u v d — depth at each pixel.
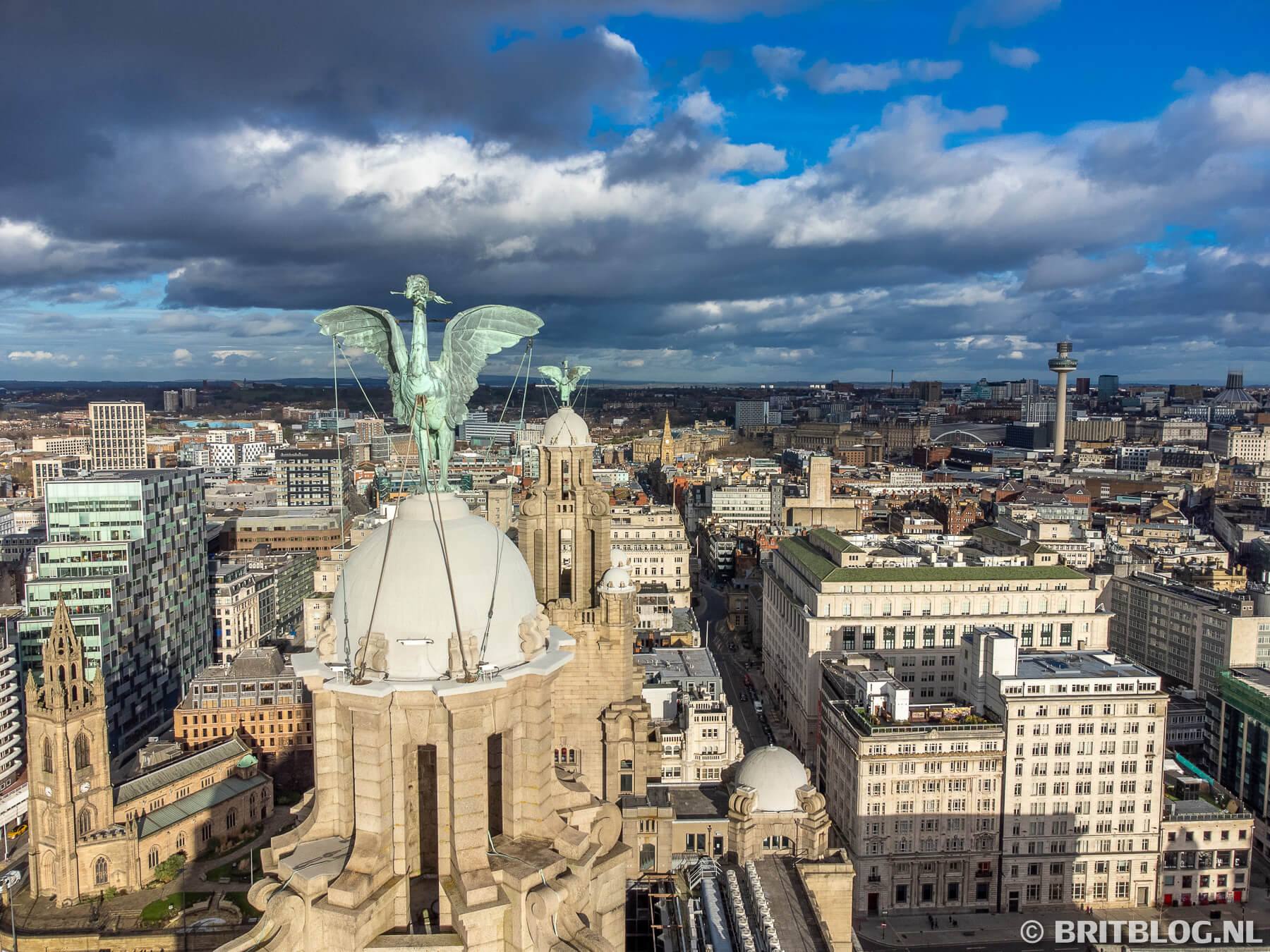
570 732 106.19
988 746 165.50
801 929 74.75
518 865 29.88
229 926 158.00
